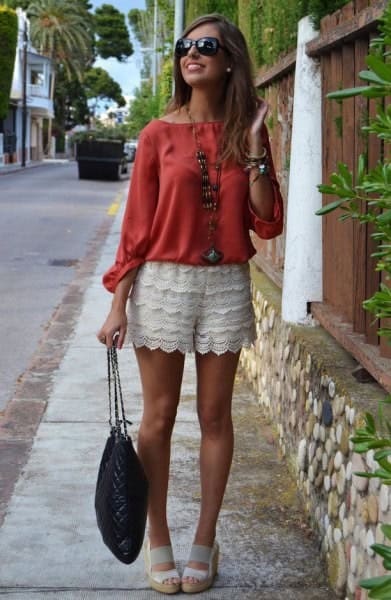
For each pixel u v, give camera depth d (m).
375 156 3.24
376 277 3.33
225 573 3.37
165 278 3.01
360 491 2.93
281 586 3.28
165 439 3.21
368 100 3.32
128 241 3.02
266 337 5.18
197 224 2.98
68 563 3.44
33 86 61.84
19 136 58.62
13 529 3.73
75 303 8.93
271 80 5.77
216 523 3.51
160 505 3.25
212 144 2.98
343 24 3.51
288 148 5.30
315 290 4.40
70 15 71.50
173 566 3.26
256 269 6.46
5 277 10.63
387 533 1.82
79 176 35.69
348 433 3.13
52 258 12.24
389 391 2.83
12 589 3.24
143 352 3.12
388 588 1.75
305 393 3.96
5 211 19.42
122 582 3.30
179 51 3.01
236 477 4.30
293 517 3.87
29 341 7.35
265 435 4.90
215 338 3.07
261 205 3.04
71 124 83.69
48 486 4.19
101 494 3.01
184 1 12.78
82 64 77.38
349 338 3.48
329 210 2.14
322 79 4.19
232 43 2.98
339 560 3.14
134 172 3.03
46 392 5.77
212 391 3.16
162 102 21.69
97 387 5.90
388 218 1.93
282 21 5.26
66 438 4.87
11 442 4.80
